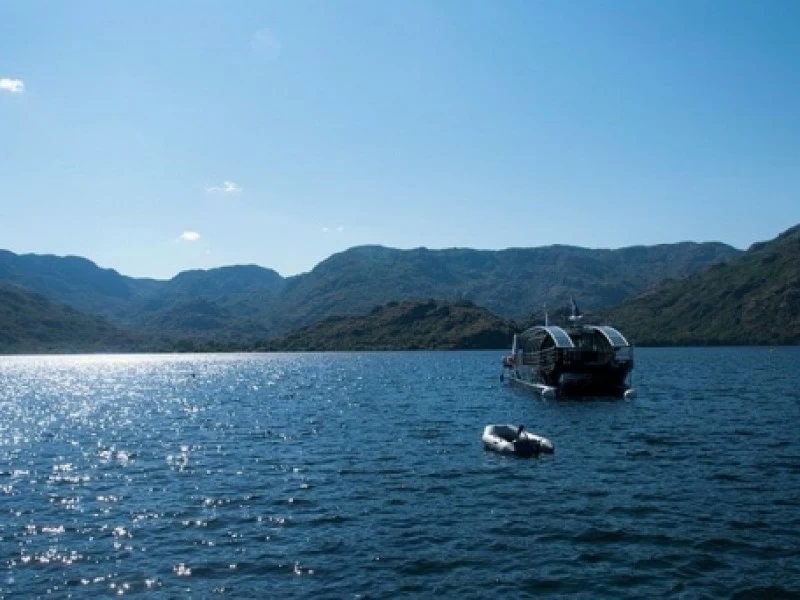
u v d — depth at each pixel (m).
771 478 34.22
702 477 34.69
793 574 21.42
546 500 30.62
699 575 21.42
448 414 66.12
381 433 52.88
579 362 75.75
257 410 74.50
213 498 32.00
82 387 123.56
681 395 80.00
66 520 28.56
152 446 48.72
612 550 23.77
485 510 29.12
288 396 93.38
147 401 90.69
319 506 30.19
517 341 105.19
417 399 83.69
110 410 78.81
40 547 24.92
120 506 30.81
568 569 22.02
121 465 41.16
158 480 36.41
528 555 23.39
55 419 69.50
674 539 24.80
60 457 44.69
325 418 64.44
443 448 45.03
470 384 109.62
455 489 33.03
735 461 38.59
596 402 73.94
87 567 22.77
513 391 93.94
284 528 26.91
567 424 56.09
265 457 42.88
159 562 23.16
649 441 46.28
